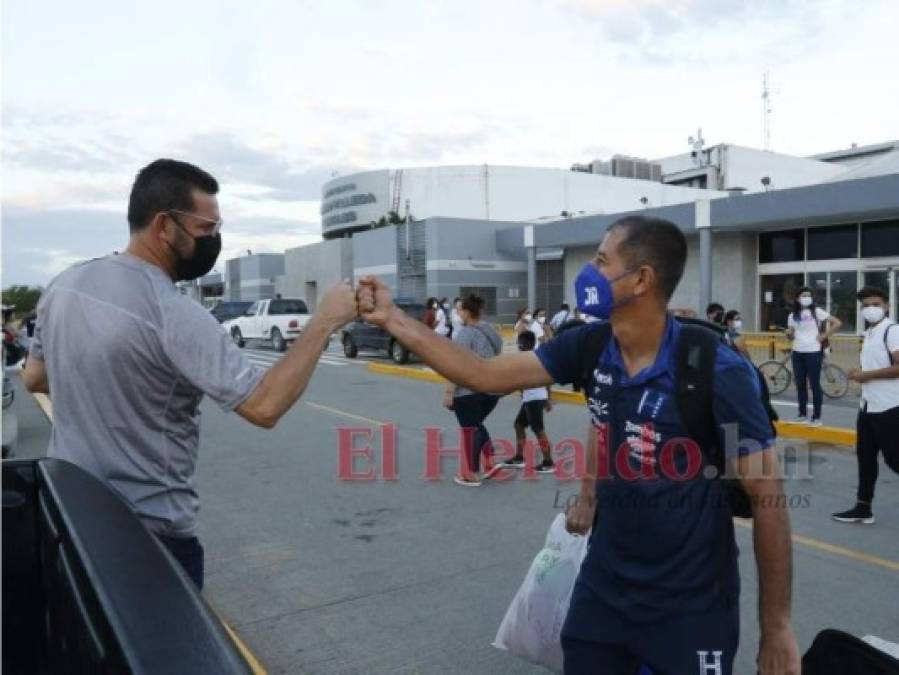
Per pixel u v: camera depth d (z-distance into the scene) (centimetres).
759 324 2334
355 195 4978
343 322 202
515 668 350
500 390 217
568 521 276
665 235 189
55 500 166
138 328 193
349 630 389
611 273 191
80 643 132
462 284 3222
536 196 4916
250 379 191
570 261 2931
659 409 188
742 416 182
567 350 214
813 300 1002
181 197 207
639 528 195
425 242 3241
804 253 2209
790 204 2000
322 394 1361
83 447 203
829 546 514
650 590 194
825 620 398
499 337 690
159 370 199
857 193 1847
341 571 470
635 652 198
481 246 3259
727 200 2167
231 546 518
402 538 534
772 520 185
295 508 612
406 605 419
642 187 5244
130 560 129
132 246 212
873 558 491
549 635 274
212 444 881
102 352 195
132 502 205
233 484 692
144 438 206
